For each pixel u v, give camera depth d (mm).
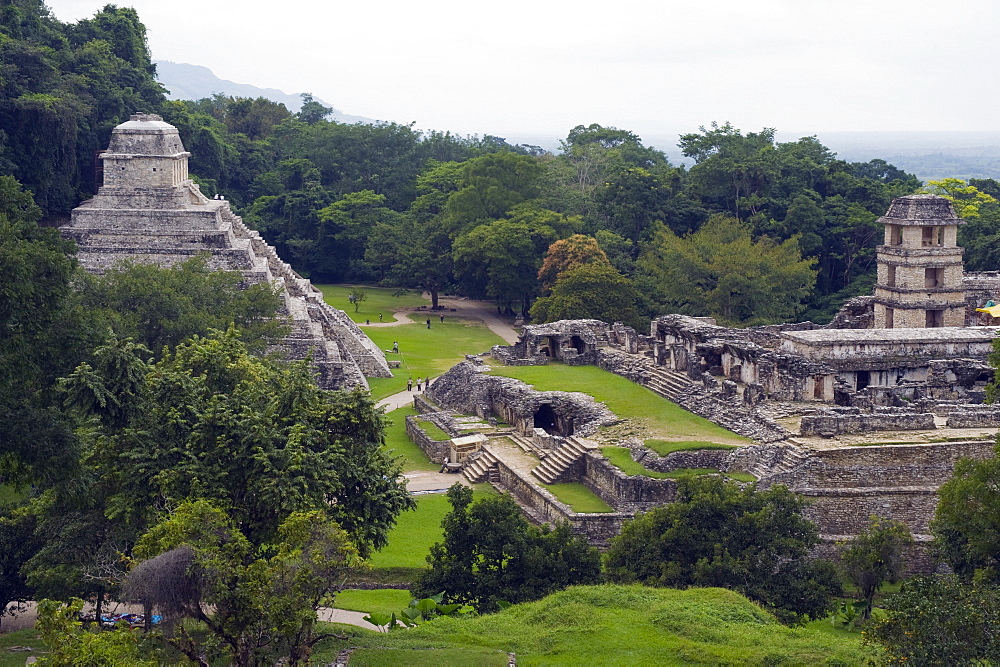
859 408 88562
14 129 156125
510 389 106562
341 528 57969
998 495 63438
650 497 83188
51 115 156125
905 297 118188
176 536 49875
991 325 117375
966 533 64625
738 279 160125
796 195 196000
